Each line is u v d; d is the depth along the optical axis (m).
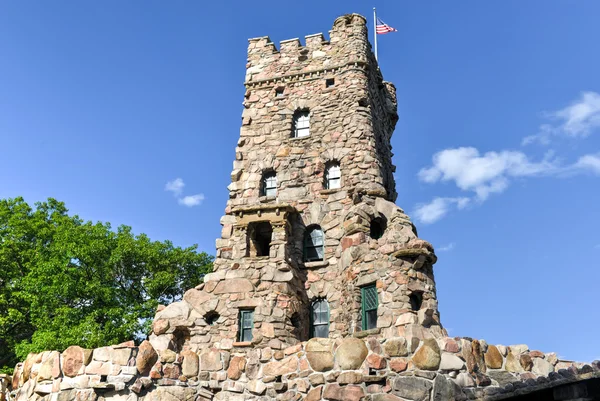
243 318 20.58
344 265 20.80
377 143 25.27
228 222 23.36
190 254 33.69
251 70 27.16
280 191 23.83
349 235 21.16
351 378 13.91
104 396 15.25
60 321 27.86
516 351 15.00
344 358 14.13
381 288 18.80
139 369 15.38
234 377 15.40
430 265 19.45
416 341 14.00
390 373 13.75
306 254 22.67
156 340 18.06
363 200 22.16
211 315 20.81
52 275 29.31
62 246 30.33
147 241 33.16
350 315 19.58
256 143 25.25
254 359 15.49
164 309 20.70
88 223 32.88
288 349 15.24
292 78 26.45
